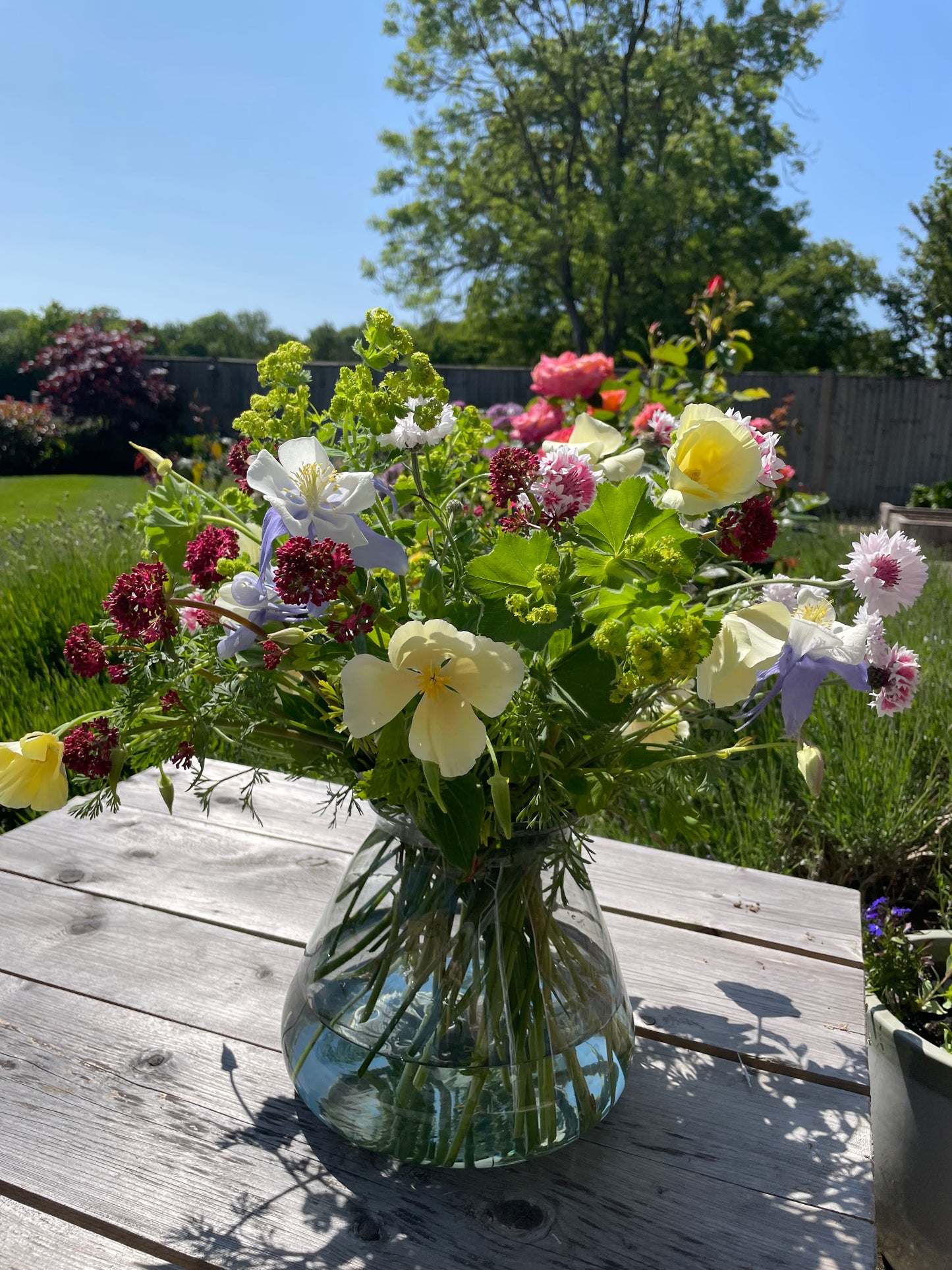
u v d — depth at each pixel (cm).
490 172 1781
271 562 68
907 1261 156
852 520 1043
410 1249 77
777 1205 82
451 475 91
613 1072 87
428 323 1917
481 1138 81
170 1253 76
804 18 1700
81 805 76
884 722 271
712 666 64
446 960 82
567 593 69
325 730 80
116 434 1365
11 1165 84
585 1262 77
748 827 236
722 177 1694
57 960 112
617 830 220
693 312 367
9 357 2048
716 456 66
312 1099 85
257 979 110
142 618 65
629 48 1686
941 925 232
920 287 2044
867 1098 95
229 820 150
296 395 79
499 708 61
